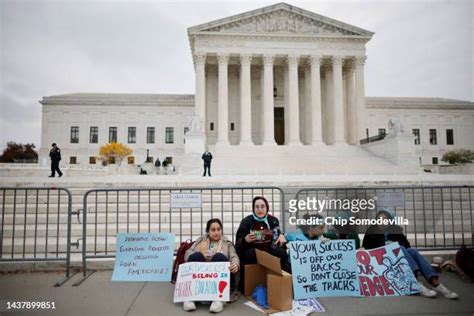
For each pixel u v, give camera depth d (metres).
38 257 7.08
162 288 5.80
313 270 5.47
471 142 62.06
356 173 27.28
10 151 67.94
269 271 5.30
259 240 5.76
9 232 8.79
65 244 7.94
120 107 60.22
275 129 47.72
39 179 15.77
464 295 5.46
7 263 6.74
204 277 5.12
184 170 30.12
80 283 6.05
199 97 40.31
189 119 31.33
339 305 5.12
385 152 33.06
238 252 5.88
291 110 41.03
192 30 40.62
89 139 59.69
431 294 5.37
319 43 41.78
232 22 41.34
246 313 4.82
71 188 12.32
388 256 5.78
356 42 42.22
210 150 36.88
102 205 10.52
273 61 42.06
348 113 44.53
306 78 44.19
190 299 4.98
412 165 30.31
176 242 8.35
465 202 11.04
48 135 59.06
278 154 35.53
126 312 4.85
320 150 37.34
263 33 41.09
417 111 62.25
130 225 9.27
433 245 7.82
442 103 62.91
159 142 59.91
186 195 6.90
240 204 10.73
